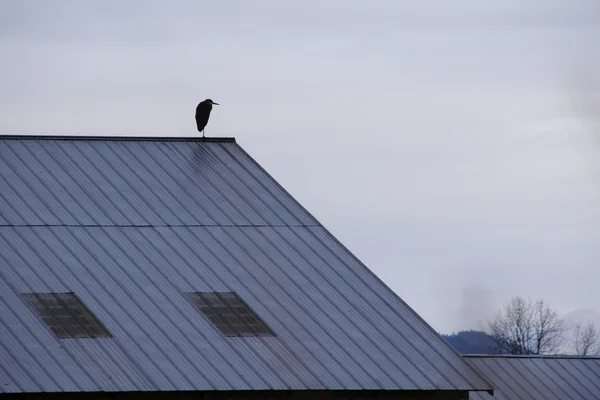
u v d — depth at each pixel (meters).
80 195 46.84
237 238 46.53
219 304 43.19
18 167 47.72
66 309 41.31
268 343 42.03
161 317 41.91
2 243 43.47
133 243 44.94
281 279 45.03
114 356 39.88
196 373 40.03
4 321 40.19
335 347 42.66
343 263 46.69
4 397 38.03
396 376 42.19
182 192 48.38
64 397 38.47
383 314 44.72
